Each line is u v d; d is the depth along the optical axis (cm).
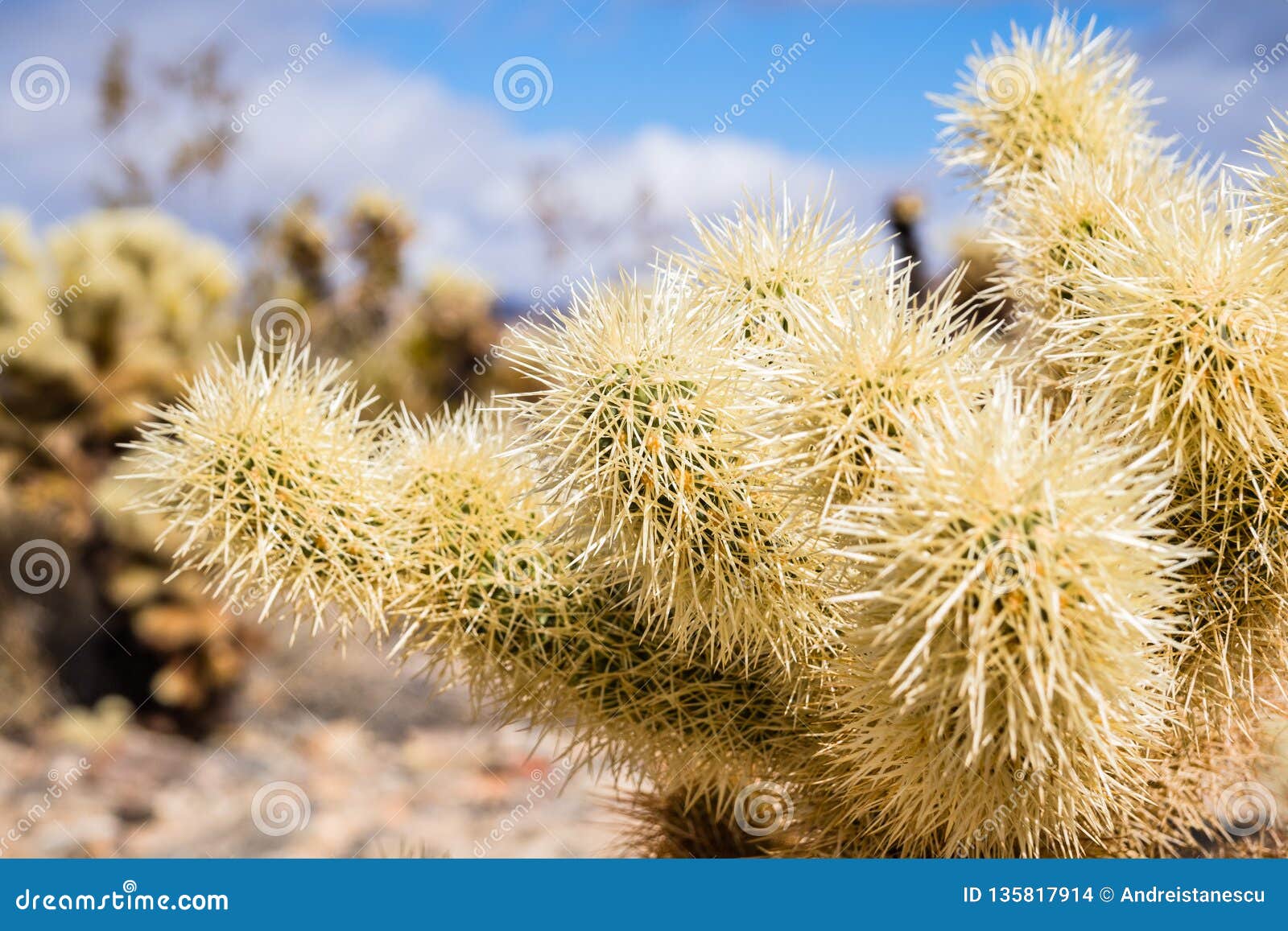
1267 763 42
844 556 31
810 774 40
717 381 35
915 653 29
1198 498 36
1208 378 34
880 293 35
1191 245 35
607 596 40
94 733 106
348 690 120
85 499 111
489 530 41
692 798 46
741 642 38
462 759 105
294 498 40
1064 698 30
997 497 29
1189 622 36
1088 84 44
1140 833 40
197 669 111
